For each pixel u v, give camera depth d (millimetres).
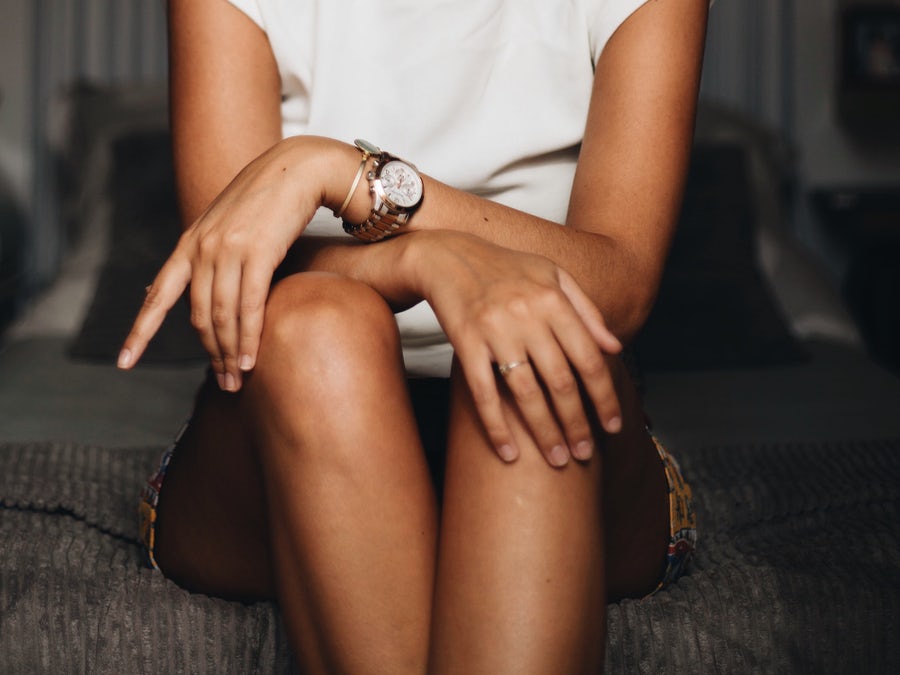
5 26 2840
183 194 911
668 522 837
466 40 939
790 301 2242
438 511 656
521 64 935
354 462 611
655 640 788
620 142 849
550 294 625
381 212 738
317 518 615
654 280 824
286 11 946
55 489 1048
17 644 794
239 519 744
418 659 617
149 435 1468
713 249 2117
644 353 1927
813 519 1013
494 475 612
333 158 741
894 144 3109
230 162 903
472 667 583
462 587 596
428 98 940
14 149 2854
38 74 2846
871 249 2961
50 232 2836
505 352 613
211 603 810
